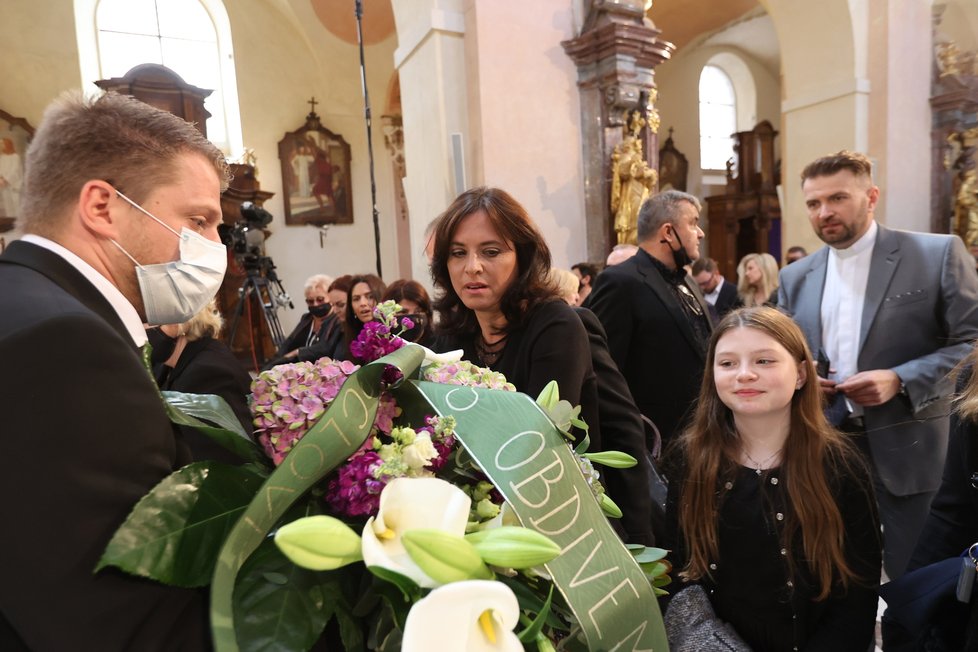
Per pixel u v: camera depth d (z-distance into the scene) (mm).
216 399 776
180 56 9977
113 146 730
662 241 2391
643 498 1463
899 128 6922
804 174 2264
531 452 667
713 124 15219
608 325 2348
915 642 1140
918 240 2129
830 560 1203
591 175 4781
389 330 770
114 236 745
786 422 1300
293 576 616
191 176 785
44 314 544
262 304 5715
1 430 496
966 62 7266
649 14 11586
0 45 8641
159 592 549
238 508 618
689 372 2299
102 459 524
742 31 13906
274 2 9992
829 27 6715
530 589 649
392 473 613
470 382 793
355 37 10156
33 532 490
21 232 745
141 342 765
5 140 8469
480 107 4371
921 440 2018
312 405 677
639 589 649
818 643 1226
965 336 1984
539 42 4574
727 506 1304
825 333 2285
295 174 10391
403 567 523
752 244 14422
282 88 10367
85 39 9297
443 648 462
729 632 1246
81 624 496
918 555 1229
